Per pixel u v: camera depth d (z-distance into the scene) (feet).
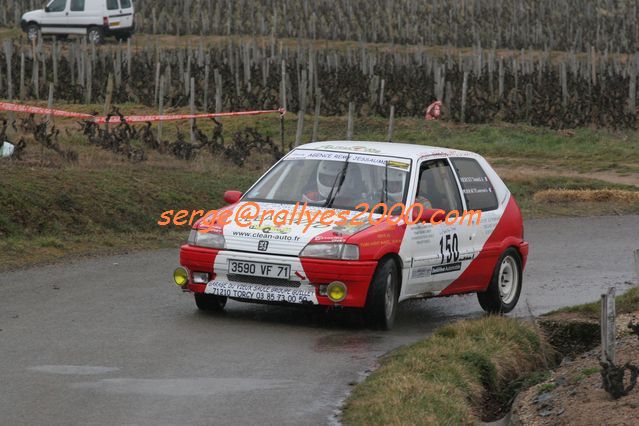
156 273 77.25
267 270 59.41
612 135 215.10
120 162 122.21
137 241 91.50
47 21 300.81
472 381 48.75
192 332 57.93
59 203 94.17
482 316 67.82
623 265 89.71
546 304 72.13
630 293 67.97
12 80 230.68
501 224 70.13
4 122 118.11
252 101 220.02
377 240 59.67
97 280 73.15
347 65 247.29
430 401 43.37
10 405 42.83
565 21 364.17
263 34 337.52
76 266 78.23
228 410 43.24
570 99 240.32
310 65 223.71
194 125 159.43
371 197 63.10
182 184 112.47
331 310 65.98
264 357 52.80
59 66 242.37
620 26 362.33
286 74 222.48
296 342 56.70
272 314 64.28
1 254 79.20
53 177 99.71
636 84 250.57
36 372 48.08
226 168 131.95
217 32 340.39
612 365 42.83
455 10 380.99
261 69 241.35
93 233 92.02
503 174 156.25
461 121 220.02
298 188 64.28
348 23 350.64
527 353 55.47
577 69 253.24
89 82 220.23
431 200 65.31
